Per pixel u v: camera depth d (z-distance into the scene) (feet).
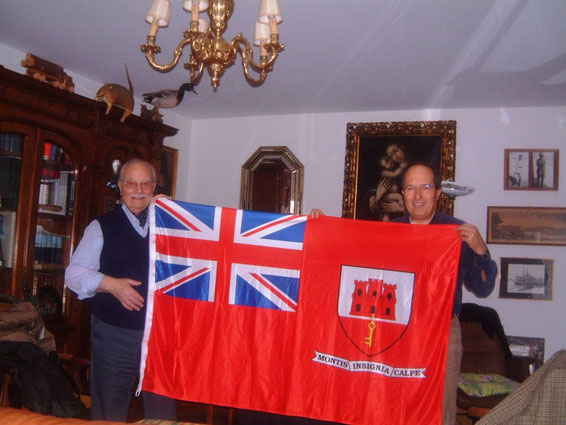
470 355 14.92
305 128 18.35
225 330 8.07
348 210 17.33
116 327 8.21
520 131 16.15
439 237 7.81
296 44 12.26
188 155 19.83
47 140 12.88
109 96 13.79
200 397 7.91
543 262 15.67
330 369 7.76
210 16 8.14
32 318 10.05
